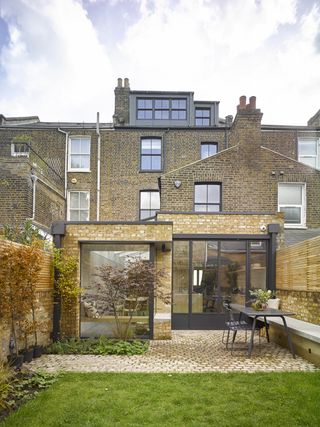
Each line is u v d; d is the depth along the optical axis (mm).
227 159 12758
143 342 7766
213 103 17328
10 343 5770
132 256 8656
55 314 7988
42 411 3879
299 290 8109
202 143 16141
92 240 8469
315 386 4688
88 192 15938
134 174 15906
